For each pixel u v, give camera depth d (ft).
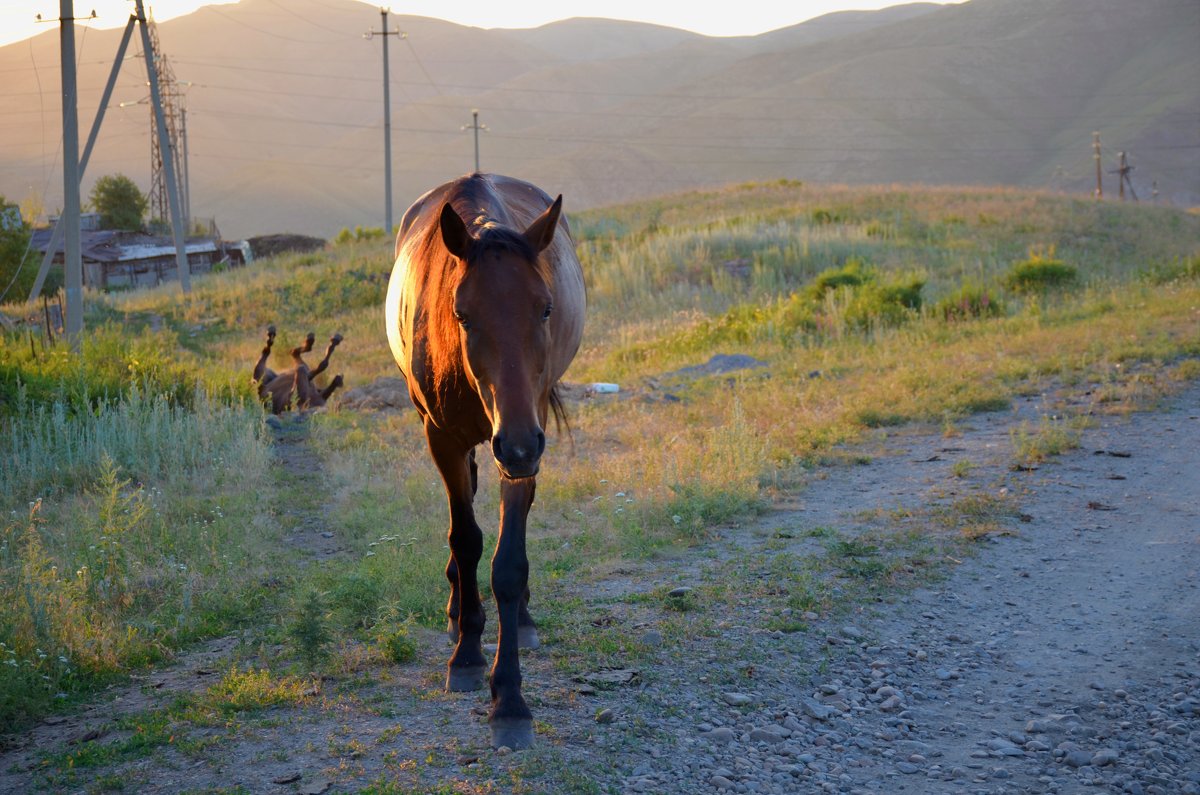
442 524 23.07
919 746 13.06
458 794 11.07
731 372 44.73
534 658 15.33
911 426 32.37
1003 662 15.74
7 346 42.60
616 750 12.34
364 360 64.28
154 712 13.87
